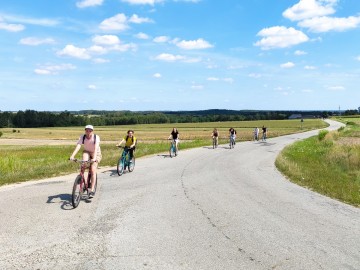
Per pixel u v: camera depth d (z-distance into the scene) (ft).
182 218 24.02
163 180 40.45
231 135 101.19
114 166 54.08
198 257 17.11
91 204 27.37
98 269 15.44
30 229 20.63
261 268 16.02
